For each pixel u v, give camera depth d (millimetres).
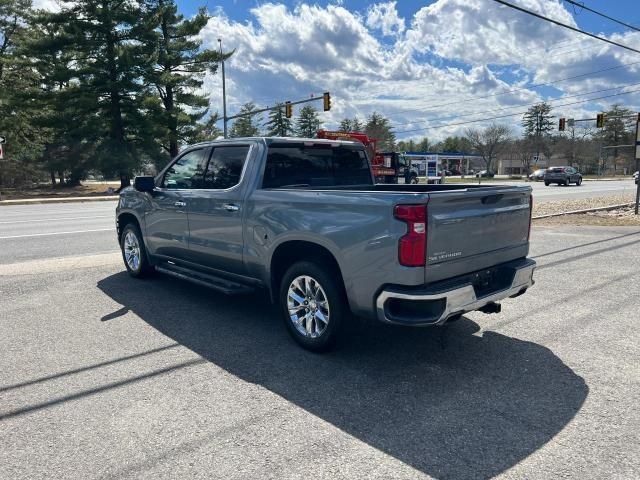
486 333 4801
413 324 3568
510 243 4395
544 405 3357
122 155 36531
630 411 3266
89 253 9188
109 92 36656
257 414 3256
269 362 4121
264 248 4598
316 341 4246
